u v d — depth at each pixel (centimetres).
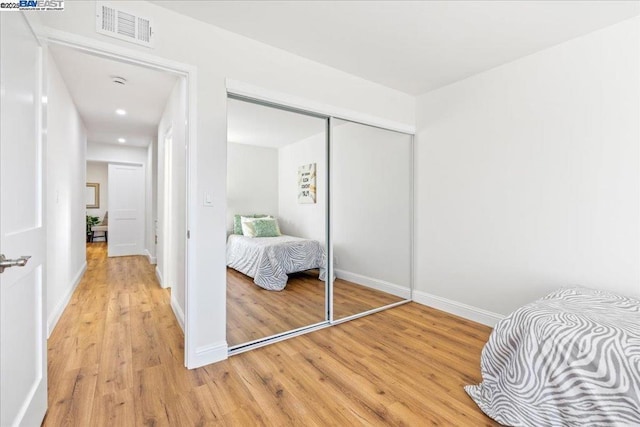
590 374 129
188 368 199
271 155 285
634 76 198
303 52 245
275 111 261
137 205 629
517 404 147
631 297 191
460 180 296
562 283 230
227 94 219
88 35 166
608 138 208
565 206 228
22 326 127
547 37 222
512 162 257
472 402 170
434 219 320
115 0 174
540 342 144
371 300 326
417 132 337
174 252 306
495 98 269
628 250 201
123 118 423
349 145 304
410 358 216
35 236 140
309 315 293
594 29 211
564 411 133
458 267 299
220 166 210
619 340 130
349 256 310
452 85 303
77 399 166
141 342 237
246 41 222
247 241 278
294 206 295
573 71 224
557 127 232
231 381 186
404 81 299
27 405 130
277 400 168
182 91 255
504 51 242
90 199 863
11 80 116
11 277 116
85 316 290
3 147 110
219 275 211
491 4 186
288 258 298
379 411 161
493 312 272
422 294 332
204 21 204
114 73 282
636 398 118
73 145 361
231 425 150
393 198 333
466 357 218
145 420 152
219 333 211
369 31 216
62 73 283
